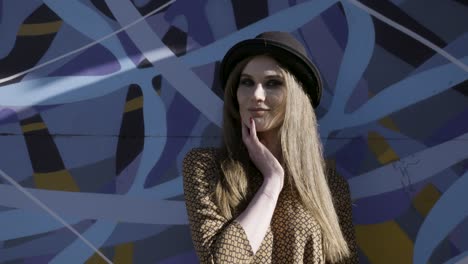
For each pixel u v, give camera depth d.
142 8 1.98
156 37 1.98
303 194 1.67
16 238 1.90
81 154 1.94
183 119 1.98
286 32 1.88
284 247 1.64
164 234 1.95
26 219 1.91
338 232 1.71
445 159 1.98
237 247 1.48
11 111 1.93
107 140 1.95
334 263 1.74
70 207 1.93
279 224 1.67
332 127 2.00
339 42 2.00
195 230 1.57
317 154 1.75
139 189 1.95
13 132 1.92
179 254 1.95
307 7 2.01
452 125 1.99
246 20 2.00
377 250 1.98
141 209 1.95
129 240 1.94
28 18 1.95
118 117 1.96
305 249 1.65
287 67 1.72
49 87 1.94
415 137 1.99
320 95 1.80
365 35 2.00
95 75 1.96
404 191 1.98
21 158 1.92
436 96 1.99
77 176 1.94
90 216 1.93
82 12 1.97
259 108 1.69
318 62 2.00
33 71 1.94
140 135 1.96
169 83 1.98
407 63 1.99
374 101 1.99
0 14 1.94
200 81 1.98
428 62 1.99
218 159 1.72
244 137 1.70
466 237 1.97
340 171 1.99
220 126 1.98
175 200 1.96
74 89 1.95
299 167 1.69
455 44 2.00
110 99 1.96
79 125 1.95
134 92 1.97
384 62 2.00
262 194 1.59
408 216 1.98
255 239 1.51
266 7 2.00
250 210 1.55
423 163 1.98
